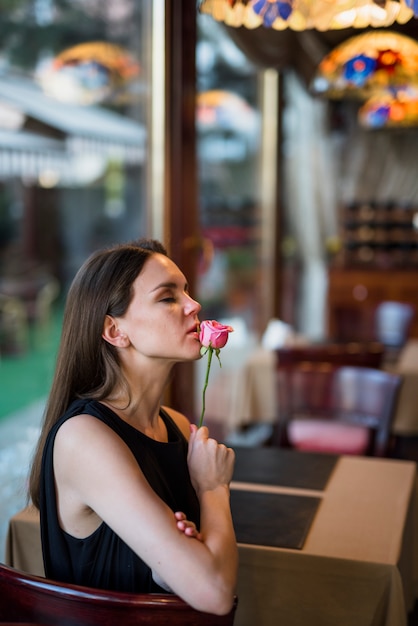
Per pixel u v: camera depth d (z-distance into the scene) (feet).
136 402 4.77
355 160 27.22
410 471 7.70
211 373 18.94
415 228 24.63
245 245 33.60
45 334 31.99
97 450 4.28
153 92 10.91
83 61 25.77
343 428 12.11
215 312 29.25
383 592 5.40
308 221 28.37
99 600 4.08
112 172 52.75
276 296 21.76
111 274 4.67
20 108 25.68
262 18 7.22
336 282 24.38
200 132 35.76
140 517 4.09
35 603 4.24
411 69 12.92
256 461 7.93
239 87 32.30
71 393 4.75
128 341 4.68
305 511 6.44
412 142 26.45
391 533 6.01
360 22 7.16
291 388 10.36
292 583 5.60
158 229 11.11
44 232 49.32
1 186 47.26
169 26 10.75
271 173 21.36
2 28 41.98
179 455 4.91
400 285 23.90
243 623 5.73
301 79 16.57
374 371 10.03
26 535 6.14
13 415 19.44
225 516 4.44
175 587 4.02
